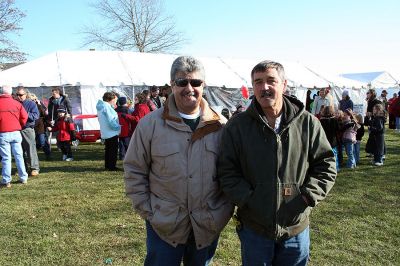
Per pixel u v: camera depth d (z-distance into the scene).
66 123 10.69
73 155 11.67
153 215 2.51
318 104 12.47
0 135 7.35
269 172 2.38
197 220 2.50
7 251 4.27
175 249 2.57
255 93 2.41
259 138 2.39
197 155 2.48
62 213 5.65
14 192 6.94
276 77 2.35
